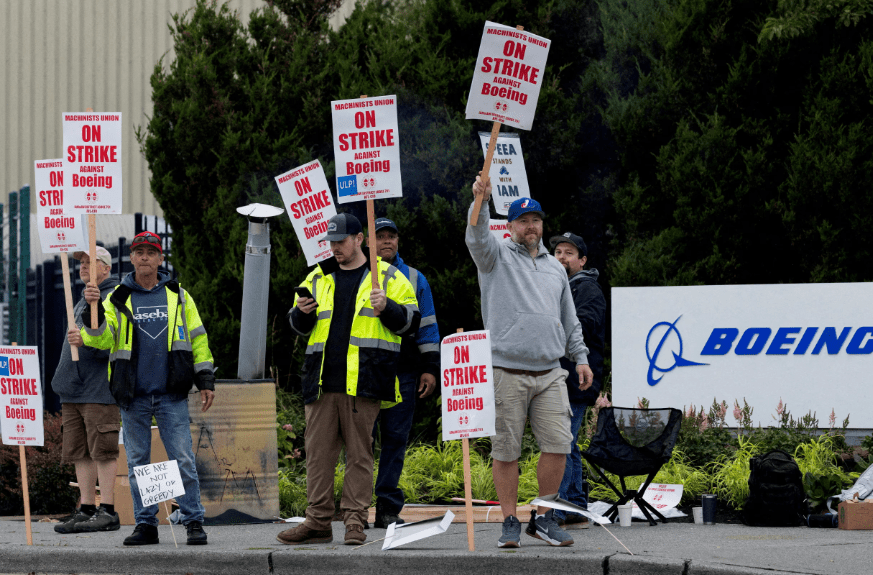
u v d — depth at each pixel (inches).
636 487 652.1
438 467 721.6
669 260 818.8
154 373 513.0
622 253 848.9
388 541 462.3
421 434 818.8
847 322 756.0
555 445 466.0
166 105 932.6
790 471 565.6
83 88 1230.3
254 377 658.8
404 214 848.9
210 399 535.8
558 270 486.3
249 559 465.1
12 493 816.9
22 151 1241.4
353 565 450.3
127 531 599.8
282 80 911.0
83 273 615.2
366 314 490.9
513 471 469.1
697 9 843.4
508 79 468.8
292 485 700.0
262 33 941.8
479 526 573.6
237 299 888.3
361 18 936.9
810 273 808.9
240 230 879.1
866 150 794.8
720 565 402.6
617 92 860.0
